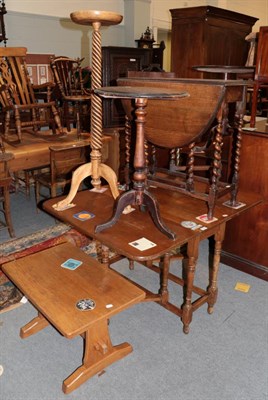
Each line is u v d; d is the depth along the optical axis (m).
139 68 3.95
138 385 1.62
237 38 4.58
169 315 2.08
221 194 1.78
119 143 3.73
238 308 2.15
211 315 2.09
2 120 3.90
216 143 1.61
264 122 2.75
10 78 3.35
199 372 1.70
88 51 5.45
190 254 1.75
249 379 1.66
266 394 1.59
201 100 1.51
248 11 7.66
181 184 1.82
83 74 4.52
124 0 5.64
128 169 1.98
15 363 1.73
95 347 1.64
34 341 1.87
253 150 2.29
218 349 1.84
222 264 2.63
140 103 1.44
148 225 1.68
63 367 1.71
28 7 4.64
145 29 5.84
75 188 1.89
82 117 3.90
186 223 1.68
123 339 1.89
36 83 4.88
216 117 1.57
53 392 1.58
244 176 2.38
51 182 3.09
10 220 2.92
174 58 4.28
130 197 1.61
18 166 2.99
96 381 1.64
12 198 3.84
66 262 1.80
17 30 4.63
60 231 3.00
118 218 1.64
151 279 2.42
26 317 2.05
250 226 2.43
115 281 1.66
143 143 1.53
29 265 1.77
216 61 4.31
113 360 1.72
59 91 3.66
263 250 2.41
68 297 1.55
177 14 4.10
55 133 3.63
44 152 3.10
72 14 1.64
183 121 1.59
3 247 2.72
